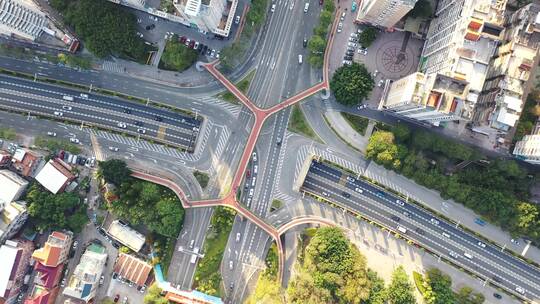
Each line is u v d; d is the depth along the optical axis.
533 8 148.62
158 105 174.25
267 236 175.50
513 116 148.00
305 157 175.38
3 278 159.62
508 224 165.50
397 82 159.88
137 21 171.50
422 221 175.50
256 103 173.50
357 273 162.75
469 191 165.62
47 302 164.88
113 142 175.50
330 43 169.25
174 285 174.75
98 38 160.50
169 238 174.62
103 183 173.62
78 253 174.38
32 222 171.75
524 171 164.88
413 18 168.25
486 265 173.62
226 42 172.00
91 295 168.25
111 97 175.00
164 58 166.50
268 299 166.00
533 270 172.25
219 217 173.00
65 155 173.75
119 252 174.00
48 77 174.00
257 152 175.50
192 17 143.00
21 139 174.38
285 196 176.25
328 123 174.50
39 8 167.38
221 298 174.12
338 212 175.75
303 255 175.50
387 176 174.50
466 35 135.75
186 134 176.00
